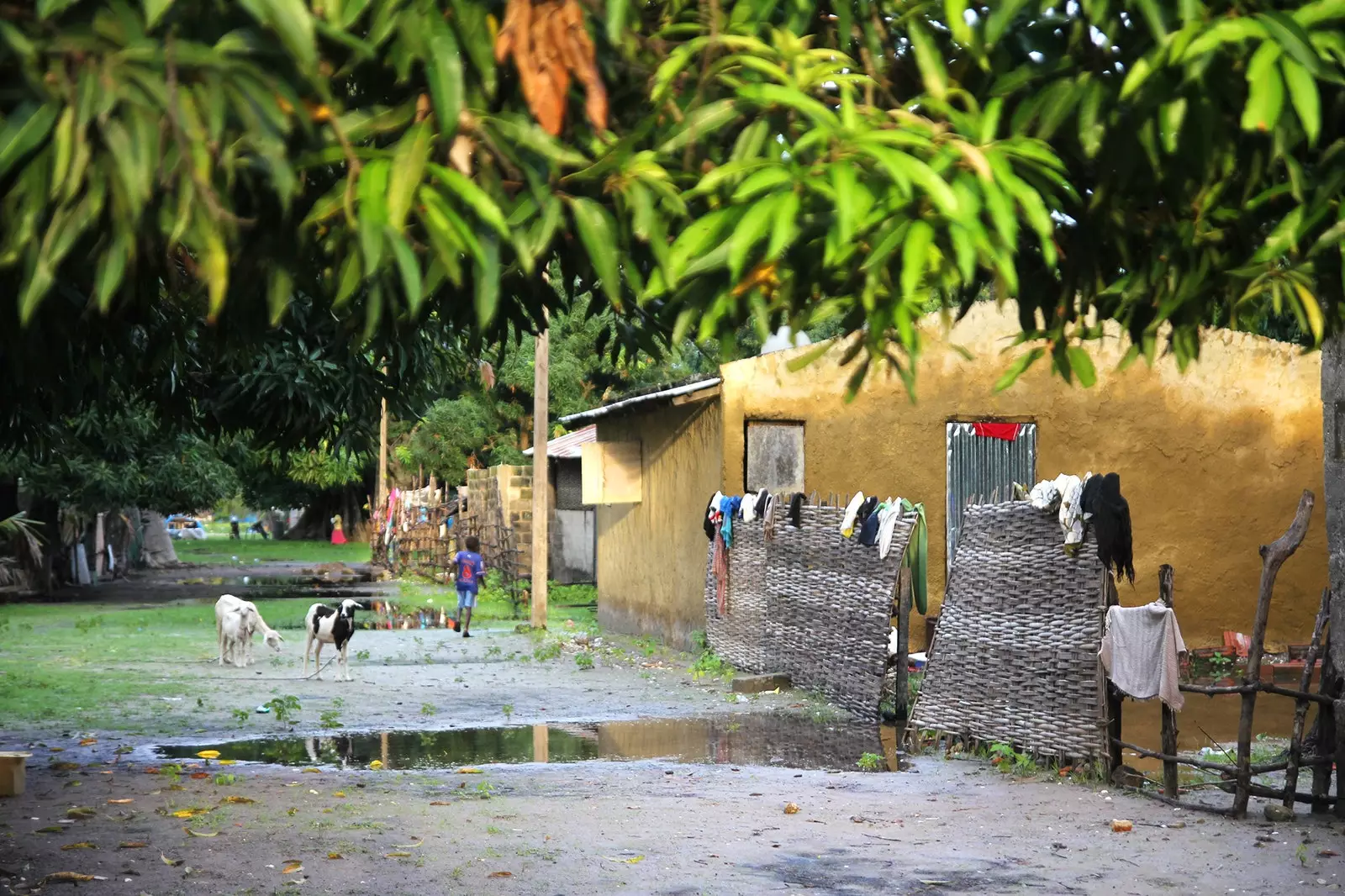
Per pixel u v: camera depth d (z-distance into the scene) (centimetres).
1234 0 182
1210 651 1942
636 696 1571
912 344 171
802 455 1914
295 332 1067
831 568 1549
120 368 797
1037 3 183
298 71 165
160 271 290
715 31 188
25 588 3584
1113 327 1944
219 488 3312
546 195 179
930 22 204
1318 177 196
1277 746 1198
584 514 3478
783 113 187
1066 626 1093
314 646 2081
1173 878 719
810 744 1254
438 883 688
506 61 186
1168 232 218
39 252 161
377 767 1106
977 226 165
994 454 1941
